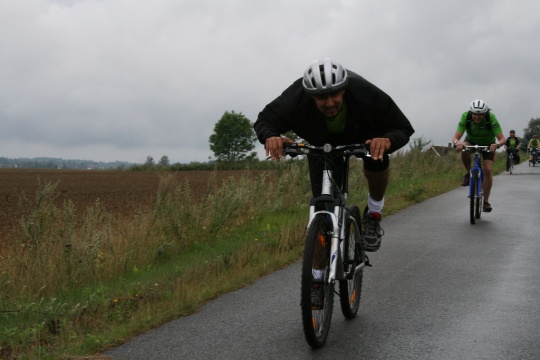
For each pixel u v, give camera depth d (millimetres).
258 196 11992
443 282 6332
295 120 4746
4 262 7152
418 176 20516
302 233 8844
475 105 10547
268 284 6461
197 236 9375
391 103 4652
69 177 41469
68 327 4895
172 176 10102
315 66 4309
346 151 4465
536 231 9594
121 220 9625
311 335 4156
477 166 10656
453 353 4258
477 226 10203
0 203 18000
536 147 36344
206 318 5258
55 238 7574
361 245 5152
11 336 4754
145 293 6008
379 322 5004
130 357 4348
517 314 5156
